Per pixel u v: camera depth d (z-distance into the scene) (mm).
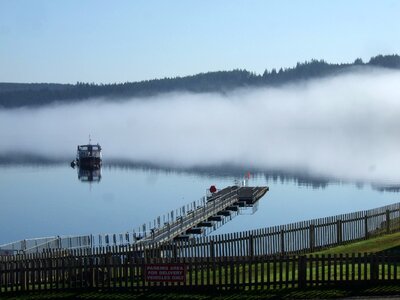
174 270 30859
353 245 46000
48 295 31141
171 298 30094
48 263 32469
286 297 29688
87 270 31828
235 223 92562
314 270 34312
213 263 30797
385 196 125250
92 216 112375
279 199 124438
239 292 30531
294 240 47406
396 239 46094
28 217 113250
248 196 112125
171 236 65500
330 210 107500
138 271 31219
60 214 116125
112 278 32062
